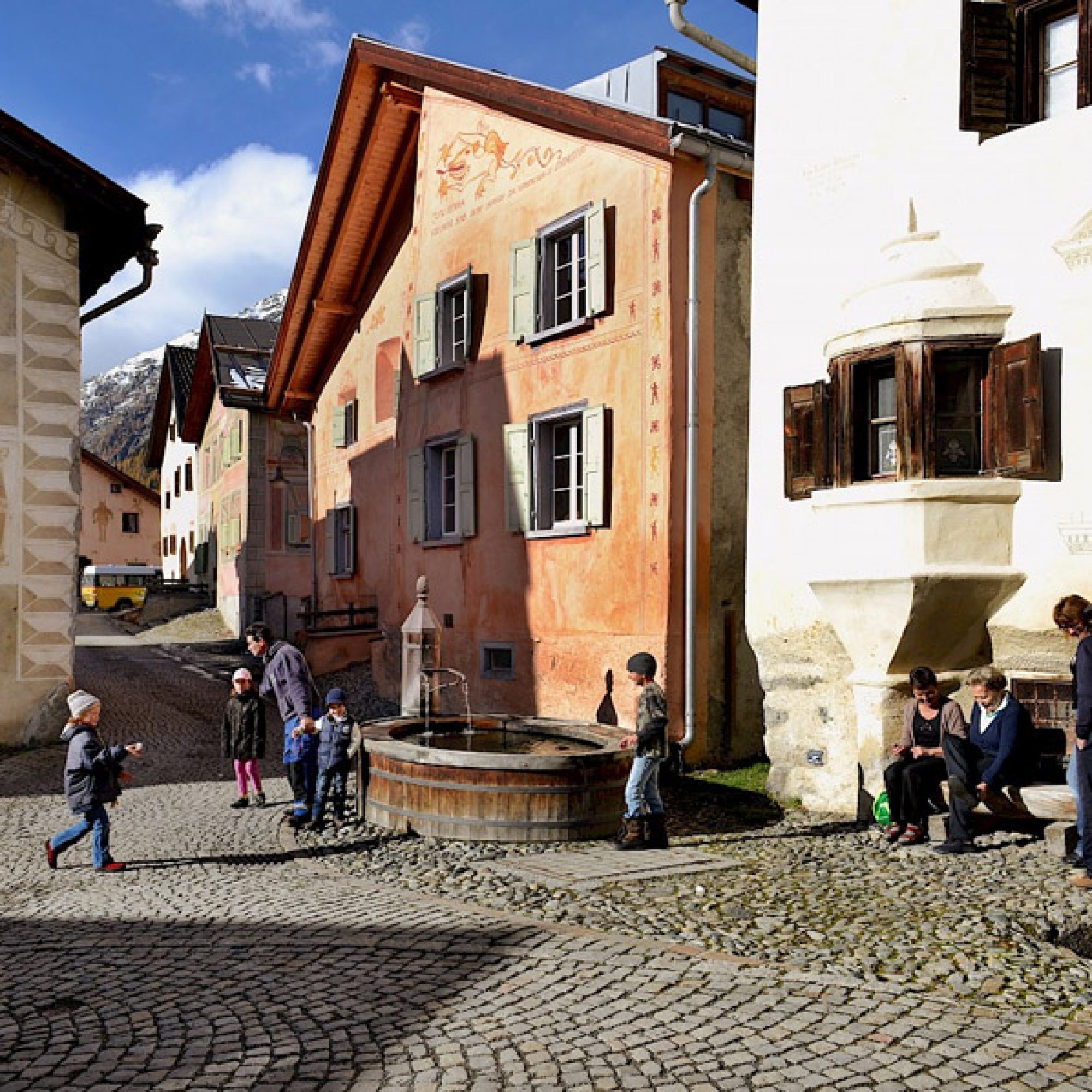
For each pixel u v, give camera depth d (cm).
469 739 1029
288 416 2503
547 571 1354
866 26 950
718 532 1205
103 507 6128
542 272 1386
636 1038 436
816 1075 400
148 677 2147
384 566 1928
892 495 868
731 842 855
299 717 914
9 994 505
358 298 2067
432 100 1661
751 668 1234
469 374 1536
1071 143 802
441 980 512
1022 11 847
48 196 1417
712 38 1243
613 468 1251
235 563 3191
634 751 897
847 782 959
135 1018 470
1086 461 791
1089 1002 473
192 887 712
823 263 982
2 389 1378
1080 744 682
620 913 637
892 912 628
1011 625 845
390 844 849
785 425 990
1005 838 816
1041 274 819
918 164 904
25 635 1381
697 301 1183
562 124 1355
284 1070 413
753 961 531
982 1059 411
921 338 854
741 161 1183
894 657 895
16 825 931
